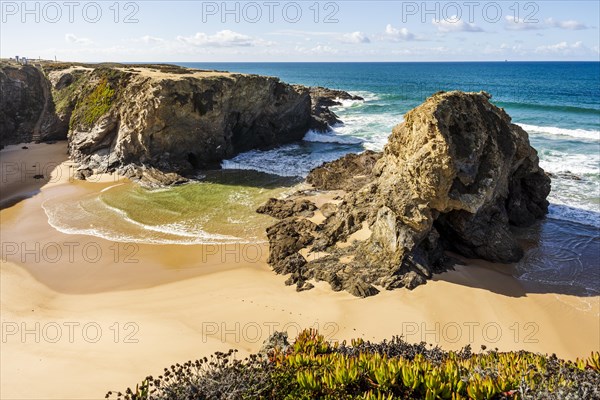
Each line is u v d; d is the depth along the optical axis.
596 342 15.78
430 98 21.41
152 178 34.97
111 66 55.53
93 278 20.91
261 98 43.78
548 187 26.06
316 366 8.82
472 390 7.57
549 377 7.91
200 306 18.25
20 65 54.38
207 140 39.47
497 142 21.59
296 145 47.16
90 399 12.73
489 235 21.34
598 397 7.09
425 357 10.00
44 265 22.11
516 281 19.62
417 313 17.42
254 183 33.94
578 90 102.31
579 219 25.88
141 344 15.62
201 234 25.33
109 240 24.81
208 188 33.09
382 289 19.00
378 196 23.05
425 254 20.64
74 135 42.44
